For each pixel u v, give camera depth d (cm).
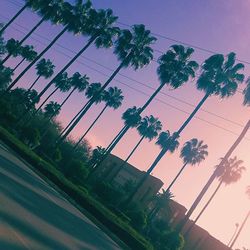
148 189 5988
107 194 3866
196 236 6000
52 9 4425
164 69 4053
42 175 2144
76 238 1149
